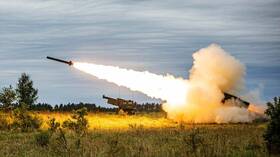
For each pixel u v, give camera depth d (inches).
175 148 1476.4
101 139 1822.1
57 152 1423.5
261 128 2410.2
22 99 3048.7
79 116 2209.6
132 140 1770.4
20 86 3070.9
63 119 2974.9
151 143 1637.6
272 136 1428.4
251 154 1348.4
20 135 2064.5
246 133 2049.7
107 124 2805.1
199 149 1400.1
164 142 1717.5
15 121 2396.7
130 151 1389.0
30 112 2561.5
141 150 1408.7
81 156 1337.4
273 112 1450.5
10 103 2596.0
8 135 2075.5
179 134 2055.9
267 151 1407.5
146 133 2118.6
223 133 2079.2
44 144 1657.2
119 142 1664.6
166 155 1332.4
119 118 3250.5
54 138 1788.9
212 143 1539.1
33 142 1723.7
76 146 1491.1
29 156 1384.1
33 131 2322.8
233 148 1483.8
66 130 2162.9
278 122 1428.4
